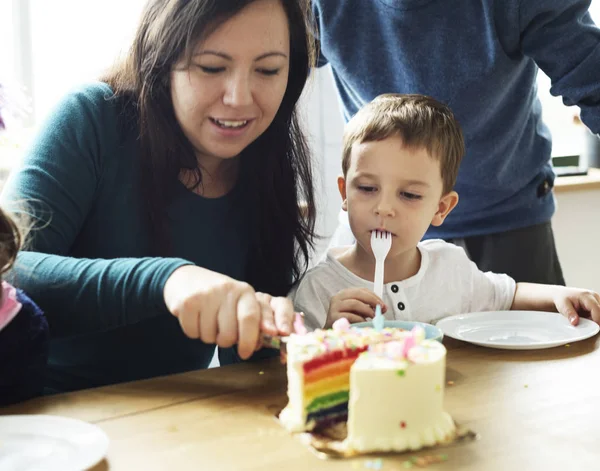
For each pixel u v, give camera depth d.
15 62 2.21
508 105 1.65
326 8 1.65
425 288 1.42
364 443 0.85
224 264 1.35
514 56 1.59
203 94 1.15
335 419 0.91
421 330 0.97
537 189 1.76
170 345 1.29
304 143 1.41
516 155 1.68
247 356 0.95
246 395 0.99
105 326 1.02
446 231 1.72
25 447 0.82
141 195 1.26
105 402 0.96
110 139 1.25
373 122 1.34
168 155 1.23
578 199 2.72
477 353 1.15
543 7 1.49
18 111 1.22
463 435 0.88
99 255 1.27
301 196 1.43
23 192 1.14
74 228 1.20
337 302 1.23
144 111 1.22
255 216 1.35
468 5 1.55
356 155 1.35
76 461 0.78
